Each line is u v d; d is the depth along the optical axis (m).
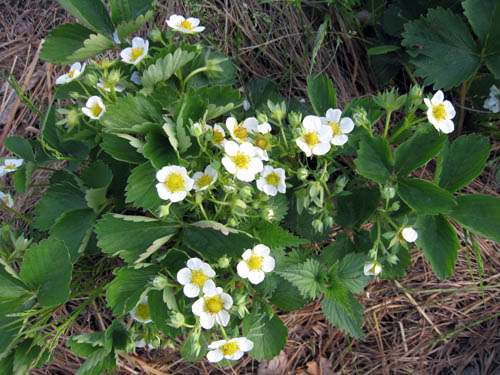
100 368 0.32
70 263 0.32
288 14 0.49
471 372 0.43
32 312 0.31
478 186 0.46
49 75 0.49
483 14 0.42
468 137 0.36
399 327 0.43
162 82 0.36
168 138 0.33
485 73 0.47
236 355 0.30
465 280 0.44
